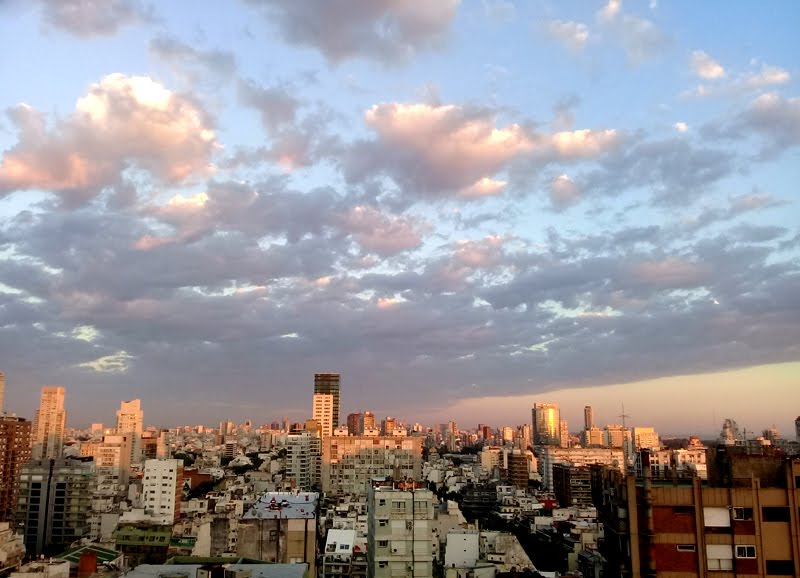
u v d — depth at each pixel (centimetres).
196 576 7575
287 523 16712
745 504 6512
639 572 6494
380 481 13838
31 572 14488
